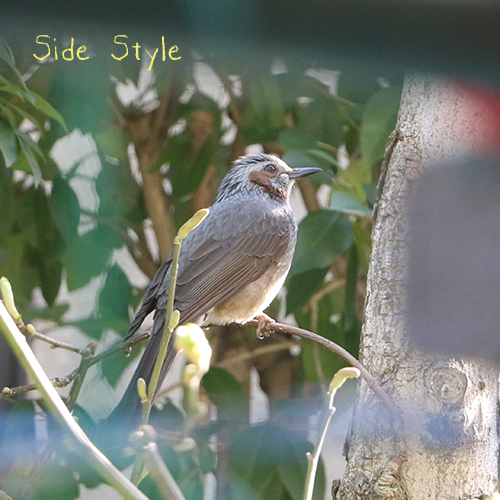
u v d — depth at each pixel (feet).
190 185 34.88
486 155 11.69
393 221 17.87
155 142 35.88
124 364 34.30
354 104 31.63
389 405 16.16
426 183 13.20
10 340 10.19
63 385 19.33
